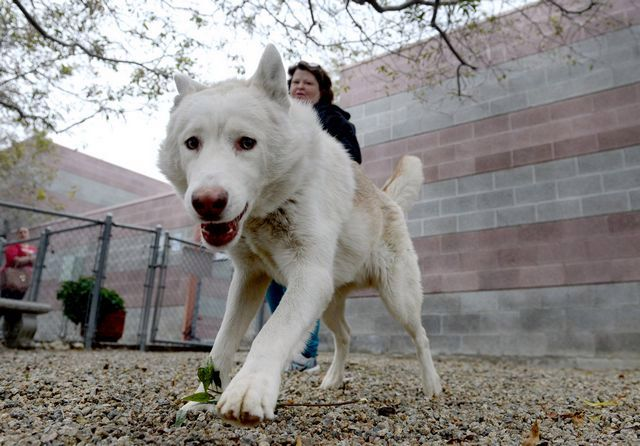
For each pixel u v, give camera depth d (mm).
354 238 2785
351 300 8375
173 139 2254
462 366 6105
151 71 4789
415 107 8422
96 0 4531
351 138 3777
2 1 4844
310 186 2367
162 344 7730
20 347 6156
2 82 5535
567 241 6809
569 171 6969
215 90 2305
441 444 1895
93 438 1697
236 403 1568
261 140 2133
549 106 7285
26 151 11359
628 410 2734
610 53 6965
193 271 8836
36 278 7680
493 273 7281
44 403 2238
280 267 2322
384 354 7895
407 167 3947
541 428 2227
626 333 6223
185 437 1744
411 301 3240
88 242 11633
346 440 1870
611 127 6773
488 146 7664
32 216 13750
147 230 7664
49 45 5098
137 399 2443
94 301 7008
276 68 2309
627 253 6375
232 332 2381
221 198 1823
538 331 6812
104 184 17906
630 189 6496
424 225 7980
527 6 7512
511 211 7305
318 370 4344
